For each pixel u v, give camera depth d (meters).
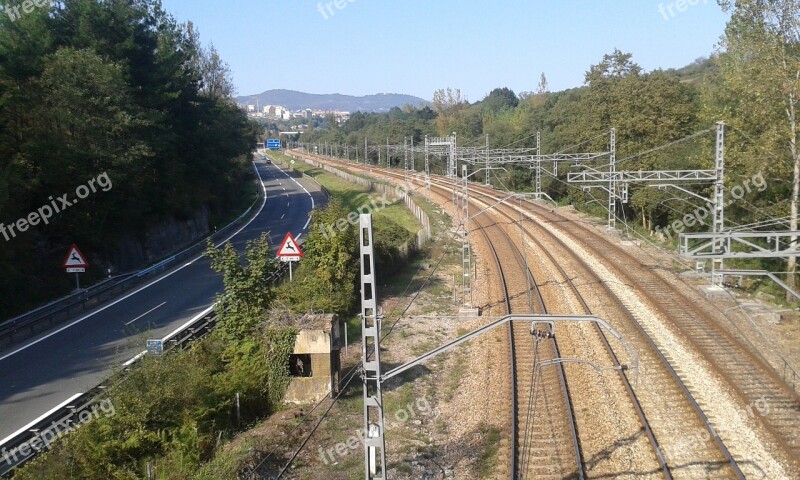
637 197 43.97
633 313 25.36
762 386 17.59
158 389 15.06
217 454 13.99
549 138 66.62
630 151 45.31
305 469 14.18
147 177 39.22
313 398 17.98
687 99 47.56
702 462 13.67
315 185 96.38
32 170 29.53
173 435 14.44
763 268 31.97
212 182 57.31
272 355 18.11
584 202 58.16
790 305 26.41
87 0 37.50
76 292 27.98
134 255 38.59
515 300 28.73
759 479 12.88
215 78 74.56
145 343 17.95
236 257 20.00
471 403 17.73
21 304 26.58
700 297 27.56
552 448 14.54
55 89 30.84
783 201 29.52
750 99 29.08
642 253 38.50
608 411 16.39
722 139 27.53
